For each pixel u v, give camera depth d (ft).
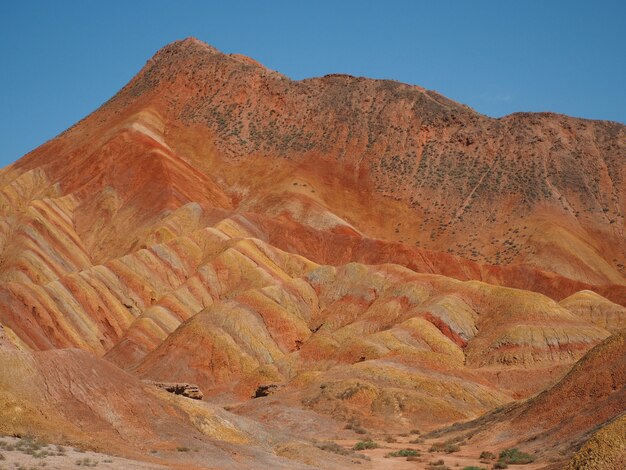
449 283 354.33
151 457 123.65
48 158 630.33
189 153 643.45
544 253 529.86
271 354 332.39
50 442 116.88
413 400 241.35
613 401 156.46
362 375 258.57
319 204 577.43
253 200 593.42
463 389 257.34
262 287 384.88
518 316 315.17
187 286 401.90
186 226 497.46
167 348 329.52
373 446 191.72
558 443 157.58
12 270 417.08
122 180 556.51
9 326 340.59
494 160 640.99
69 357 135.54
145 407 139.23
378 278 380.78
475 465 155.33
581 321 312.29
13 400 121.08
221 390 307.17
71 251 474.49
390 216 596.70
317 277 394.11
